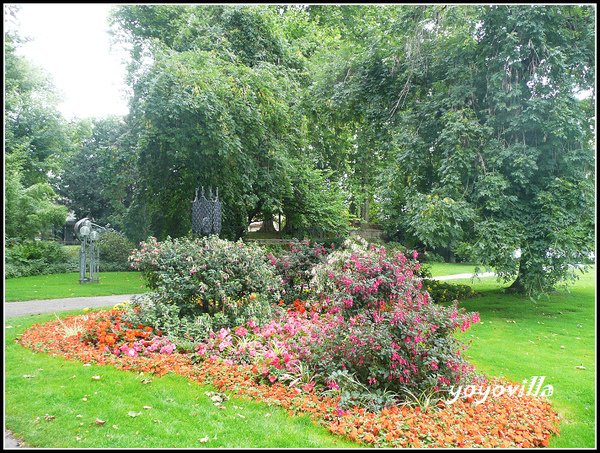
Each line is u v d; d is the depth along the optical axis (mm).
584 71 8961
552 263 8672
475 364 5473
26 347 5273
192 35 14727
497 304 10312
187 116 11609
